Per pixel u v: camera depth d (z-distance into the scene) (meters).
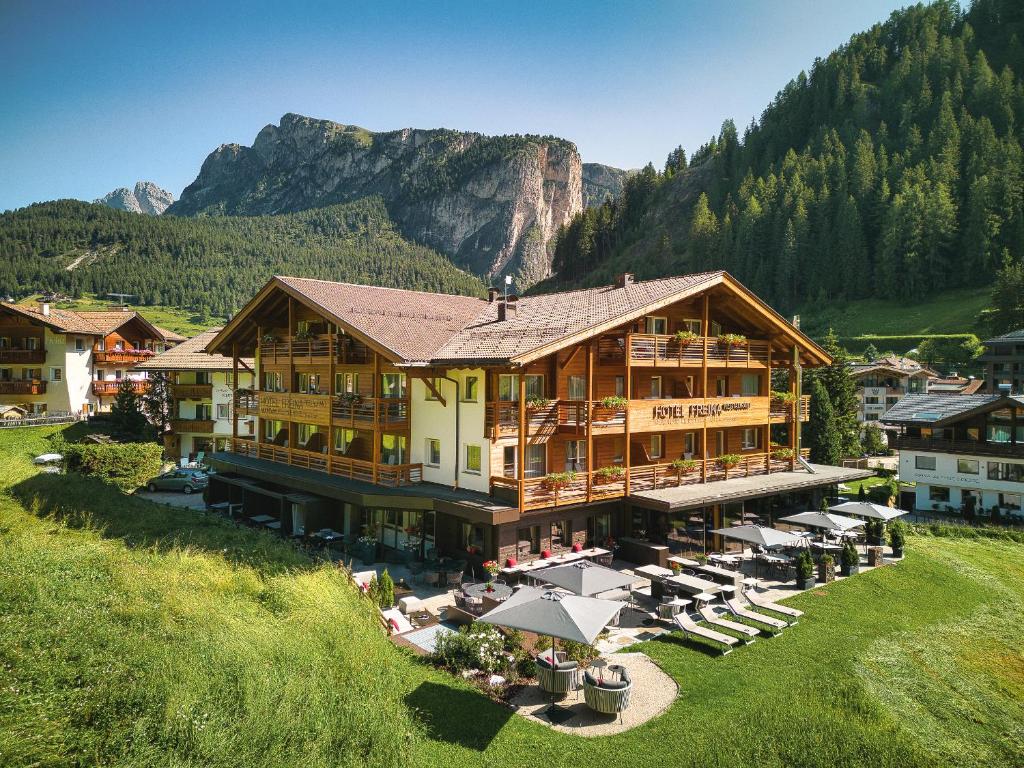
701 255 171.25
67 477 27.50
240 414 37.34
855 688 14.81
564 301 31.52
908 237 129.50
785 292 143.75
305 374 33.47
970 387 80.44
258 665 11.31
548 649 15.52
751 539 22.66
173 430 51.00
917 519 41.47
